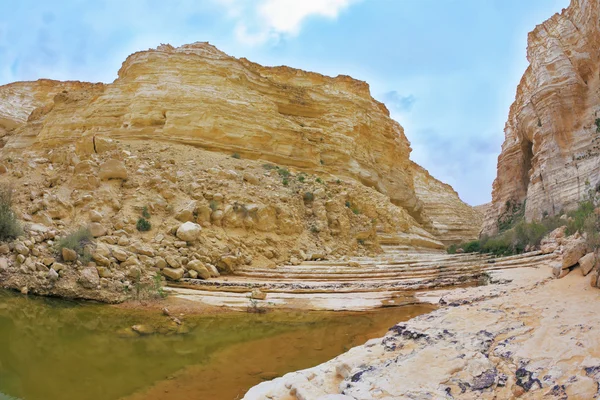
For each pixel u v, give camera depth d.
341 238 16.55
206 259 10.42
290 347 5.84
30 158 13.12
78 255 8.44
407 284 9.64
